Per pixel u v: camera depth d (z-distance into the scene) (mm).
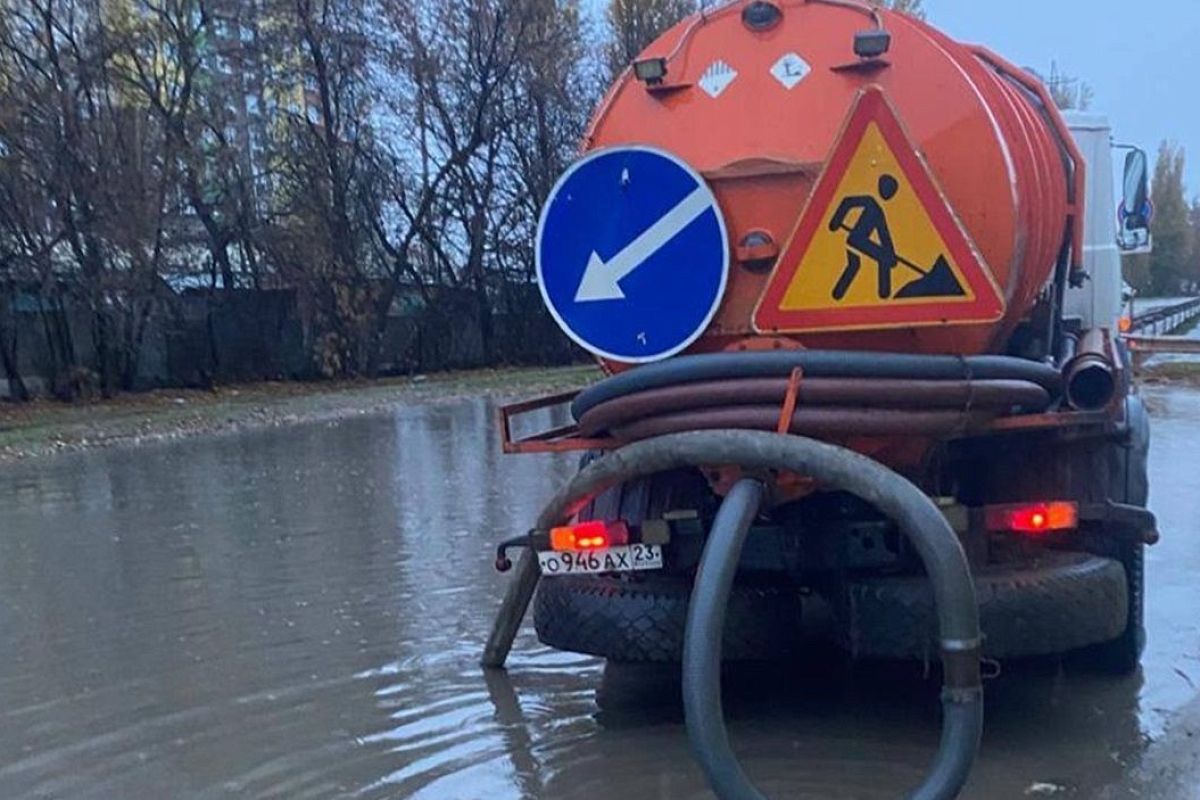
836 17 4832
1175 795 4352
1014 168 4727
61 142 23406
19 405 23438
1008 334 5023
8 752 5230
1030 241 4871
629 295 4770
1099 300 8250
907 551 4910
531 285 36531
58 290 24281
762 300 4496
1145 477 5641
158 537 10078
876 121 4348
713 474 4609
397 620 7168
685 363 4457
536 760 4906
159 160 25688
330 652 6551
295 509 11281
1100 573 4941
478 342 36219
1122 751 4793
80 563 9102
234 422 20375
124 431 18875
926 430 4418
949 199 4648
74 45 24344
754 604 5102
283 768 4922
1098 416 4758
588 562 5055
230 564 8891
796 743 5016
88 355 25438
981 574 4828
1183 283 68812
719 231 4664
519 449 5332
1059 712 5262
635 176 4738
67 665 6492
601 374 5809
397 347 33750
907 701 5543
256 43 29453
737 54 4898
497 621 6094
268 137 30219
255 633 6988
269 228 29391
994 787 4449
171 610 7598
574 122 35656
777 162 4664
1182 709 5270
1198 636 6309
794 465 4195
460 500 11438
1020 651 4730
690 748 4574
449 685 5918
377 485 12641
